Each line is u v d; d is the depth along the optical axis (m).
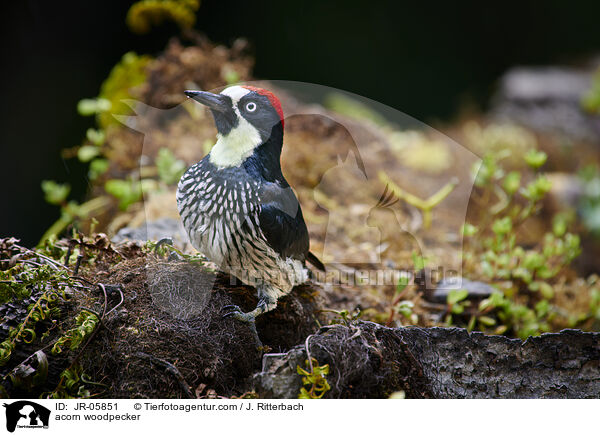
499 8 25.77
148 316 5.52
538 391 5.79
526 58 26.58
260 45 20.58
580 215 12.32
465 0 25.17
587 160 15.63
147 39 18.27
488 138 14.36
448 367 5.75
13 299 5.48
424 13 24.64
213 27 19.45
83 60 18.00
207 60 10.60
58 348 5.28
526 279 8.25
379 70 24.00
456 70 25.25
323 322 6.84
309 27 21.81
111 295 5.66
